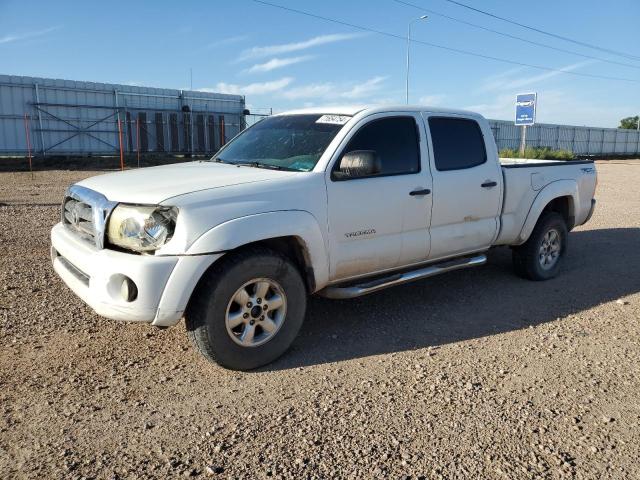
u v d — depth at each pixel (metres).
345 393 3.65
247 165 4.69
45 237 8.11
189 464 2.86
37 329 4.58
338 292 4.48
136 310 3.54
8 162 24.64
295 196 4.07
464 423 3.29
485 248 5.76
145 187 3.88
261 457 2.92
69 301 5.27
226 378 3.86
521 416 3.39
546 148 38.28
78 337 4.46
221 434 3.13
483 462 2.92
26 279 5.90
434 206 5.02
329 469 2.83
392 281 4.81
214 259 3.64
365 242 4.57
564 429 3.26
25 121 24.55
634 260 7.67
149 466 2.83
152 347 4.33
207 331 3.72
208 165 4.83
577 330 4.89
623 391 3.75
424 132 5.04
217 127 32.44
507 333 4.80
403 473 2.81
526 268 6.36
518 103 22.00
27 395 3.53
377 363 4.14
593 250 8.33
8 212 10.59
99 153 27.81
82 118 26.98
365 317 5.16
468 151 5.43
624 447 3.09
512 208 5.86
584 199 6.92
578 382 3.87
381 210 4.61
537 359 4.25
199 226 3.60
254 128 5.49
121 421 3.25
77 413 3.33
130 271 3.51
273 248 4.25
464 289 6.11
